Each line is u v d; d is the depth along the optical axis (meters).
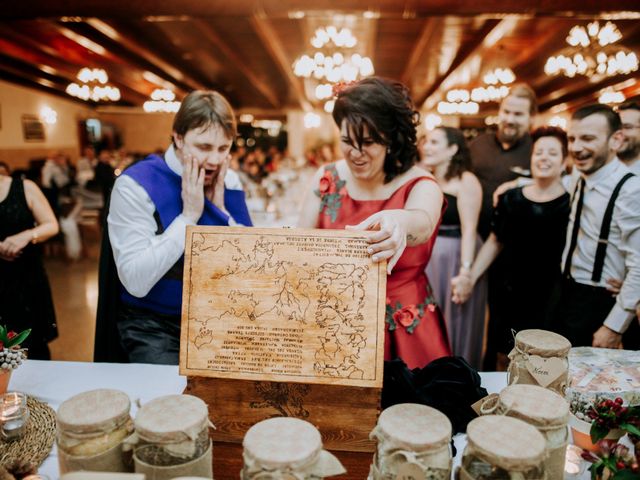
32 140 10.85
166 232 1.33
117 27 6.43
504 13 3.98
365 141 1.30
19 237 2.18
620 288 1.86
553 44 6.87
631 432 0.76
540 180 2.22
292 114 18.81
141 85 11.66
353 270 0.92
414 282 1.44
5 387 1.06
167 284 1.40
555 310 2.06
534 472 0.63
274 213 4.25
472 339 2.75
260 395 0.92
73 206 5.77
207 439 0.72
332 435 0.91
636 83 7.64
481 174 2.94
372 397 0.89
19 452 0.89
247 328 0.91
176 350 1.40
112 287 1.46
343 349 0.89
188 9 4.00
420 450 0.66
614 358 1.04
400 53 8.50
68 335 3.55
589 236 1.92
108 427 0.71
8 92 9.88
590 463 0.85
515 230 2.33
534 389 0.79
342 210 1.49
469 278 2.54
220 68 10.01
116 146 15.79
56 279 5.04
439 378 1.01
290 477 0.61
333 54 6.70
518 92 2.75
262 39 7.12
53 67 8.52
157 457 0.67
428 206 1.36
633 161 2.11
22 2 4.07
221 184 1.54
